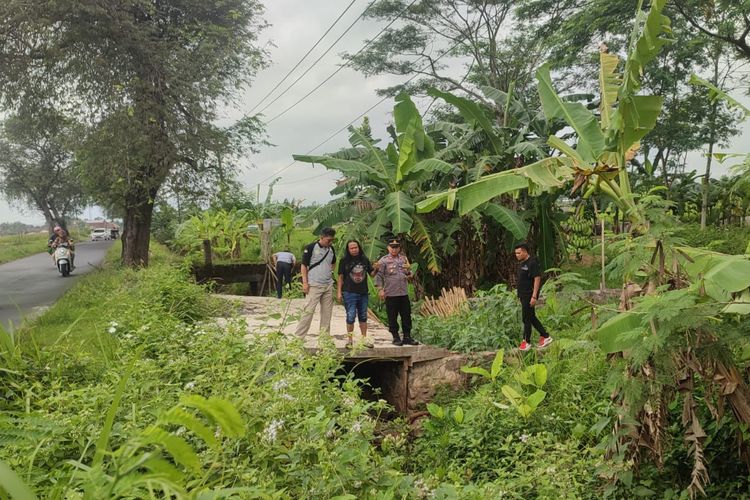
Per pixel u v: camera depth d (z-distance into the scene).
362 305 8.12
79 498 1.99
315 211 13.92
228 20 18.84
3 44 15.99
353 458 2.98
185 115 18.06
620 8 16.41
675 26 17.27
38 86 16.95
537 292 8.35
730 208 18.94
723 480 4.91
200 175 19.28
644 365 4.44
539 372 6.72
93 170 17.28
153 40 17.34
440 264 13.73
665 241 4.58
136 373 4.05
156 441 1.33
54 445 2.91
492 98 15.09
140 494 1.95
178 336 5.44
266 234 18.34
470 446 6.06
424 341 9.35
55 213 50.53
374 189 14.58
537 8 22.02
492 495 3.75
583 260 18.08
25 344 5.21
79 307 10.72
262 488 2.43
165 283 9.74
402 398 8.41
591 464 5.01
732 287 4.09
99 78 16.55
